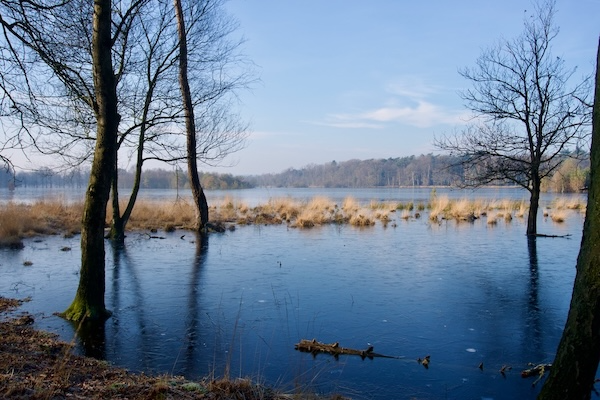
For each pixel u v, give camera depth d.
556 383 3.48
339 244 16.27
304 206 31.34
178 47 16.72
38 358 5.25
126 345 6.39
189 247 15.41
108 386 4.53
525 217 27.22
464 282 10.30
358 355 6.17
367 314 7.94
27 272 11.06
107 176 7.58
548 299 8.92
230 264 12.37
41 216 20.94
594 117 3.37
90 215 7.47
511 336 6.94
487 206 32.59
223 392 4.57
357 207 30.72
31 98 6.50
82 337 6.63
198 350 6.26
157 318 7.62
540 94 16.86
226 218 25.31
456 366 5.84
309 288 9.70
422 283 10.20
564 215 25.27
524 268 11.92
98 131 7.51
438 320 7.65
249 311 8.06
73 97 11.05
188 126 18.80
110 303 8.48
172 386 4.70
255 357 6.06
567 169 42.47
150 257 13.41
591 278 3.30
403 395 5.05
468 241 17.02
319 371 5.58
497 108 17.75
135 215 22.92
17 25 5.83
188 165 19.53
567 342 3.44
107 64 7.39
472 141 22.98
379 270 11.63
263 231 20.34
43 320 7.35
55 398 4.03
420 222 24.75
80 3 8.66
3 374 4.43
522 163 18.25
